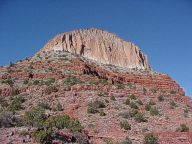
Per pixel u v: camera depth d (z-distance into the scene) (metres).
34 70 95.75
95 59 122.81
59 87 82.19
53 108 71.44
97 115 68.56
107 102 76.31
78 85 83.81
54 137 46.03
